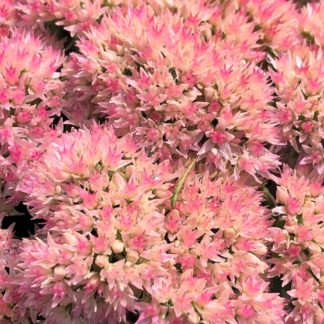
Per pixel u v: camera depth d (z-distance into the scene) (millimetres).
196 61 243
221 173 245
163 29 251
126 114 245
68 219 216
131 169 229
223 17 286
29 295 223
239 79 245
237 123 240
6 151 249
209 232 227
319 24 292
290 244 240
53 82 257
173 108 241
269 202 251
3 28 281
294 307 244
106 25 262
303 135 254
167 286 213
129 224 212
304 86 256
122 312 214
